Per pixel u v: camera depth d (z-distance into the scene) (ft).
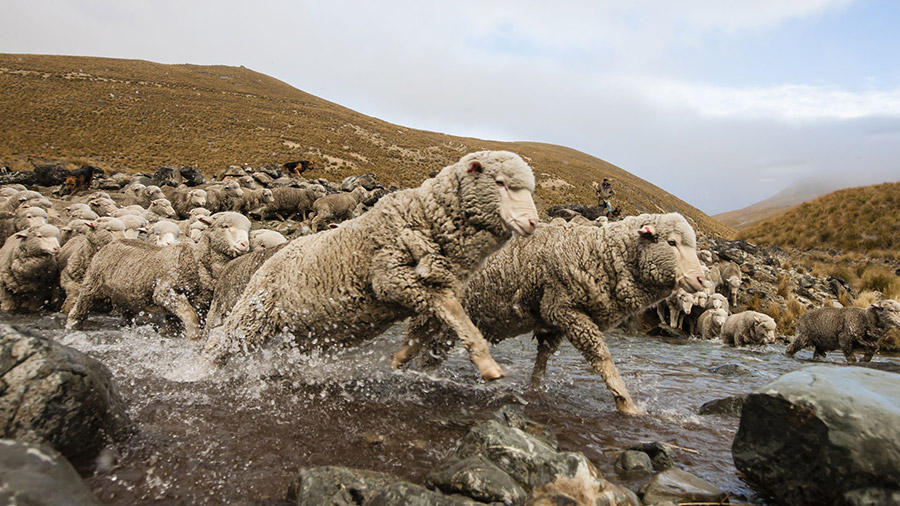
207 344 17.42
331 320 16.21
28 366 9.59
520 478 9.41
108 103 188.75
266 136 187.93
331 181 148.97
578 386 20.61
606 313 17.87
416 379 19.19
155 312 24.63
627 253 17.39
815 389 9.75
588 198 194.08
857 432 8.73
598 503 8.58
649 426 15.07
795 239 101.71
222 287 21.95
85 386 10.11
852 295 64.49
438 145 241.35
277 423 12.82
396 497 8.06
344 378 18.26
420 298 14.52
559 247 18.06
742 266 65.92
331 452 11.13
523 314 19.24
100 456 9.96
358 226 15.74
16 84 186.29
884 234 90.89
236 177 105.70
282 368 17.95
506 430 10.53
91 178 94.94
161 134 170.60
